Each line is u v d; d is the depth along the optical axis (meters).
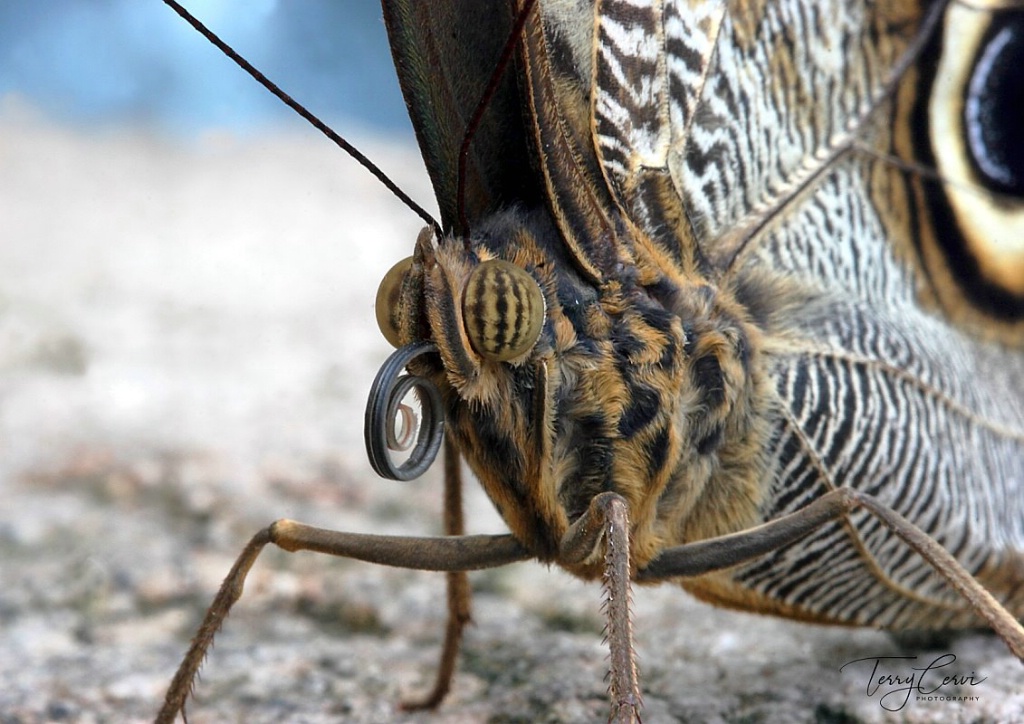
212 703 0.12
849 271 0.12
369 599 0.13
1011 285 0.12
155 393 0.19
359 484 0.15
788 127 0.12
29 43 0.38
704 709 0.12
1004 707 0.12
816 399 0.12
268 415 0.18
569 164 0.11
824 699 0.12
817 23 0.12
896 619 0.12
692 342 0.12
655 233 0.12
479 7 0.11
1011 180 0.12
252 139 0.39
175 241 0.28
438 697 0.12
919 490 0.12
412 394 0.11
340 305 0.24
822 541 0.12
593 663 0.13
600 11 0.11
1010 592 0.12
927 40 0.12
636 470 0.11
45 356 0.21
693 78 0.12
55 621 0.13
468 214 0.11
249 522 0.14
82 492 0.15
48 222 0.30
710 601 0.12
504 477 0.11
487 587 0.14
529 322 0.11
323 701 0.12
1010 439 0.12
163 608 0.14
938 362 0.12
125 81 0.40
